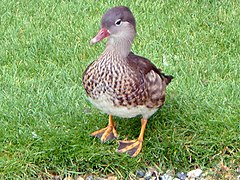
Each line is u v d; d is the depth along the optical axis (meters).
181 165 6.38
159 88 6.11
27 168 6.27
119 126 6.76
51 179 6.25
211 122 6.70
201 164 6.37
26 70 7.82
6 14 8.91
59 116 6.88
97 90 5.94
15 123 6.76
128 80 5.86
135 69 5.93
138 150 6.39
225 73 7.75
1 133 6.61
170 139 6.53
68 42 8.35
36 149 6.40
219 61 7.94
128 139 6.61
